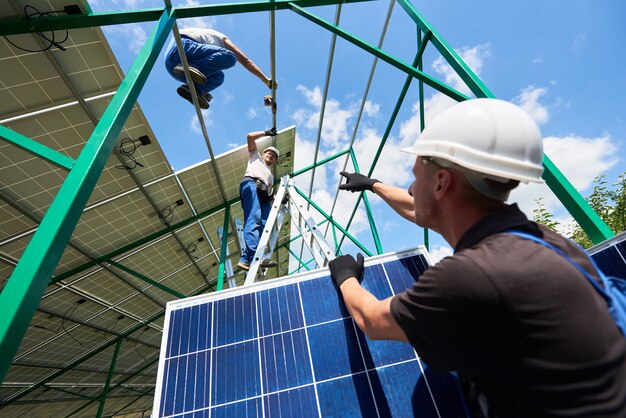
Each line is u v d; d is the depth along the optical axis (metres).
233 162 5.83
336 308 1.64
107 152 1.42
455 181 0.90
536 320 0.59
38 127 3.45
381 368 1.46
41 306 6.12
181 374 1.46
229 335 1.58
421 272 1.74
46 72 3.08
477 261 0.67
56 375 8.90
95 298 7.05
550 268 0.63
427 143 0.97
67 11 2.18
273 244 3.66
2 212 4.11
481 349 0.65
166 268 7.78
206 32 3.21
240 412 1.36
